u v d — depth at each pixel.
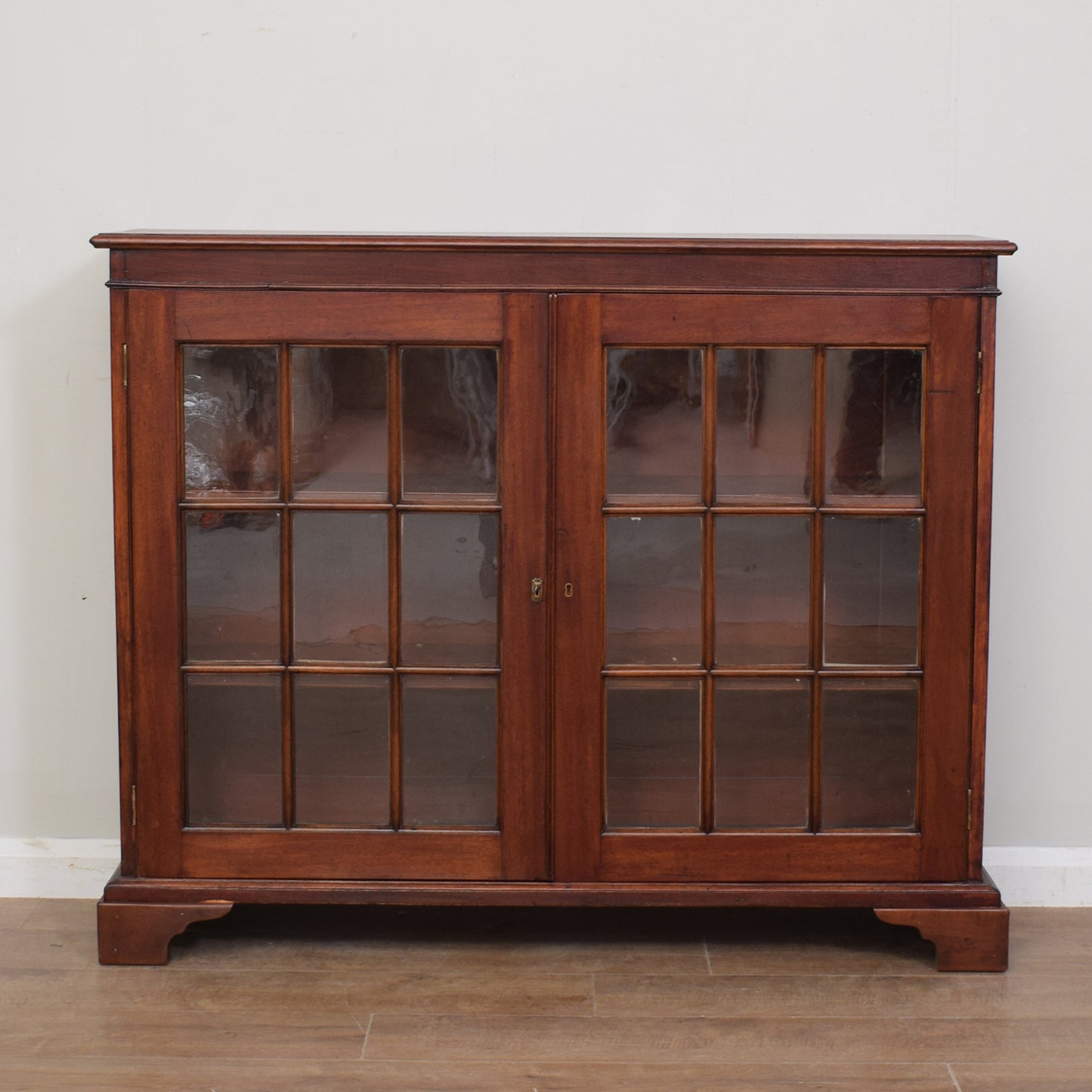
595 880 2.25
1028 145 2.52
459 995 2.19
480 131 2.54
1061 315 2.54
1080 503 2.57
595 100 2.54
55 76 2.53
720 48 2.52
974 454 2.18
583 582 2.20
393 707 2.23
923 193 2.54
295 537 2.21
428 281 2.15
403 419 2.19
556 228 2.56
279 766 2.25
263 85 2.54
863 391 2.18
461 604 2.22
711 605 2.21
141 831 2.27
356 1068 1.96
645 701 2.23
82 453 2.58
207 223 2.56
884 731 2.24
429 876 2.26
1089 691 2.60
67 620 2.61
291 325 2.16
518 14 2.52
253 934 2.43
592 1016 2.12
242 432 2.19
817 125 2.53
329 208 2.56
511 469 2.18
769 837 2.25
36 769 2.64
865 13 2.51
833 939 2.42
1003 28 2.50
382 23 2.53
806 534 2.20
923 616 2.21
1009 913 2.34
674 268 2.15
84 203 2.55
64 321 2.56
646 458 2.19
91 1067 1.96
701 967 2.30
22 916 2.53
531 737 2.23
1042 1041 2.05
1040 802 2.62
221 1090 1.90
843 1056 2.00
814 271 2.15
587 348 2.16
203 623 2.23
